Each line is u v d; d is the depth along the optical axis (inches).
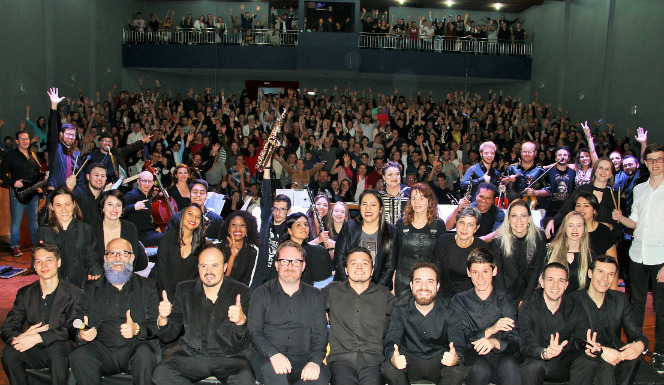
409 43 735.7
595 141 563.2
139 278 183.5
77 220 209.2
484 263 173.8
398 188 241.0
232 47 727.7
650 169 205.3
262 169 229.0
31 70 578.2
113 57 730.8
